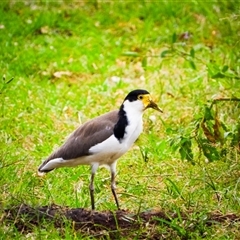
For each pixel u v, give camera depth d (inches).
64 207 417.7
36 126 544.7
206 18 687.1
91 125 423.2
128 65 645.9
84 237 397.1
